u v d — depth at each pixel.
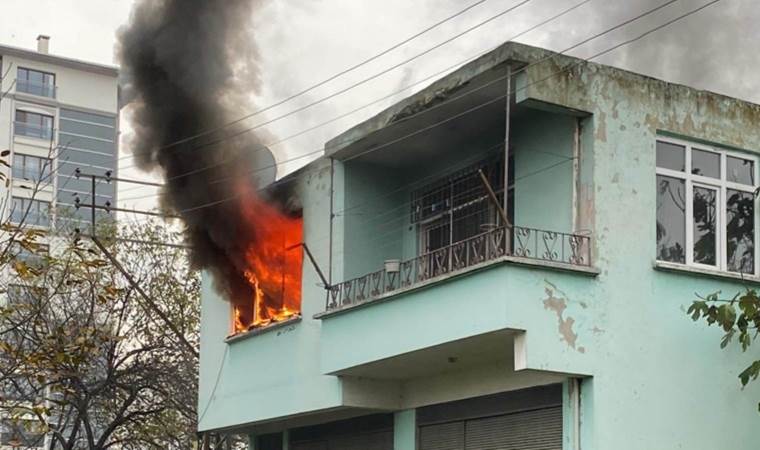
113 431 25.81
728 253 14.23
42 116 63.00
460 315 13.05
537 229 13.77
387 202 17.31
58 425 24.56
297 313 17.88
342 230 16.89
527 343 12.33
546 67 12.95
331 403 16.16
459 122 14.95
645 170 13.52
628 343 12.94
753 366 12.54
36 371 14.80
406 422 16.16
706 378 13.38
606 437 12.51
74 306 23.73
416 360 14.45
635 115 13.55
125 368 25.98
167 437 26.02
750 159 14.70
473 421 14.70
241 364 19.23
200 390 20.81
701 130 14.11
